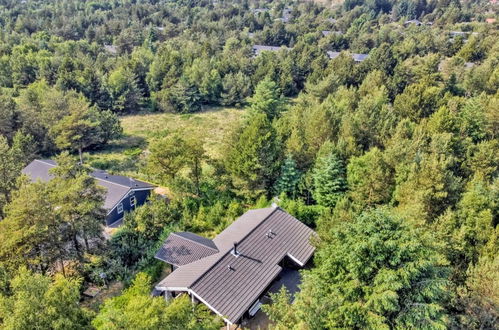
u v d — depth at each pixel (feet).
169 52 252.01
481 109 136.05
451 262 70.28
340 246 54.75
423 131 122.01
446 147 111.45
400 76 202.49
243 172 108.88
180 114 221.87
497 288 56.59
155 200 107.86
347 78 226.58
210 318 58.59
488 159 109.19
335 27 407.03
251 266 73.41
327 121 123.13
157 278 83.97
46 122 164.04
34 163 133.59
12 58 226.58
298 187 111.04
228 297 65.98
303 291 52.75
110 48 321.73
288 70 242.78
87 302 79.05
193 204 112.68
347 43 344.28
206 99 233.14
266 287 71.67
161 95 220.23
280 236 83.15
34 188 75.51
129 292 71.10
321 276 56.44
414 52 272.10
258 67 248.93
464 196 84.79
